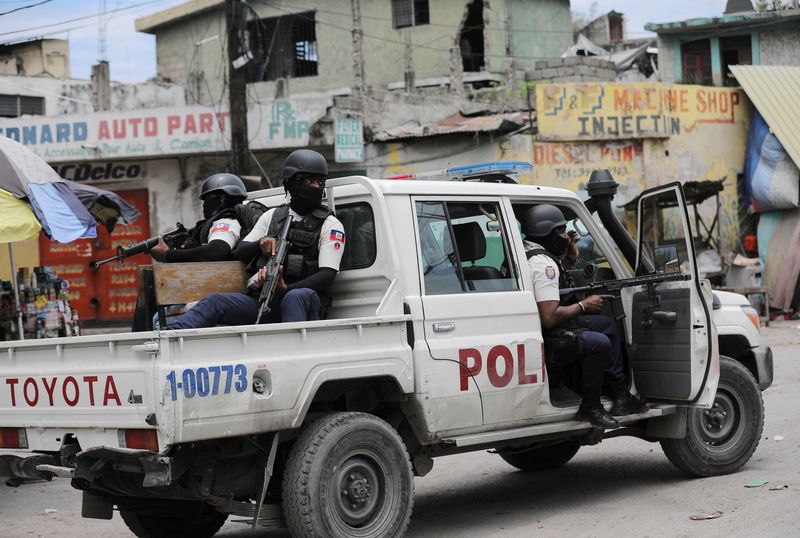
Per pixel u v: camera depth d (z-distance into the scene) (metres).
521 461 7.56
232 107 17.77
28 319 9.70
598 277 6.60
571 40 31.78
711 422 6.74
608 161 20.12
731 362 6.83
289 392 4.66
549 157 19.67
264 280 5.15
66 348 4.80
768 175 20.59
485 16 28.97
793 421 8.69
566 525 5.70
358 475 4.98
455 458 8.49
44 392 4.90
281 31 30.88
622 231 6.83
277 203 6.20
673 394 6.24
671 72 25.02
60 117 19.55
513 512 6.20
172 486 4.91
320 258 5.33
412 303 5.28
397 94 19.95
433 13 29.38
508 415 5.62
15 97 26.30
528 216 6.17
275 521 4.93
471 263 5.73
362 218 5.54
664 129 20.52
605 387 6.39
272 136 19.11
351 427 4.91
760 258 21.12
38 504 7.50
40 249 20.39
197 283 5.15
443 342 5.35
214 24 31.59
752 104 21.70
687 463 6.64
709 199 21.17
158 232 20.23
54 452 5.03
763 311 20.45
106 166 20.28
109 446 4.53
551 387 6.26
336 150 18.77
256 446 4.79
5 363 5.20
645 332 6.40
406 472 5.13
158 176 20.25
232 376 4.45
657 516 5.73
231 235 5.69
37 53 33.50
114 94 22.48
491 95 23.61
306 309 5.11
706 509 5.81
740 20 23.83
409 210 5.49
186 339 4.33
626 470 7.31
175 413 4.24
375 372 5.00
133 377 4.38
